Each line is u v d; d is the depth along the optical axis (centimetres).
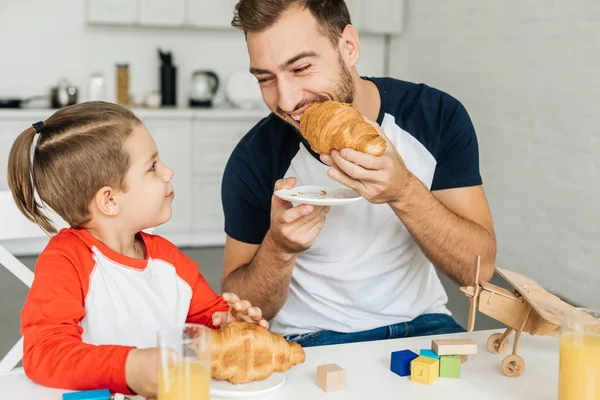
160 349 88
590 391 93
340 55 139
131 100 503
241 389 102
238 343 103
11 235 142
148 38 514
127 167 125
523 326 111
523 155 401
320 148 124
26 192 128
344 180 124
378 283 158
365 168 121
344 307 159
